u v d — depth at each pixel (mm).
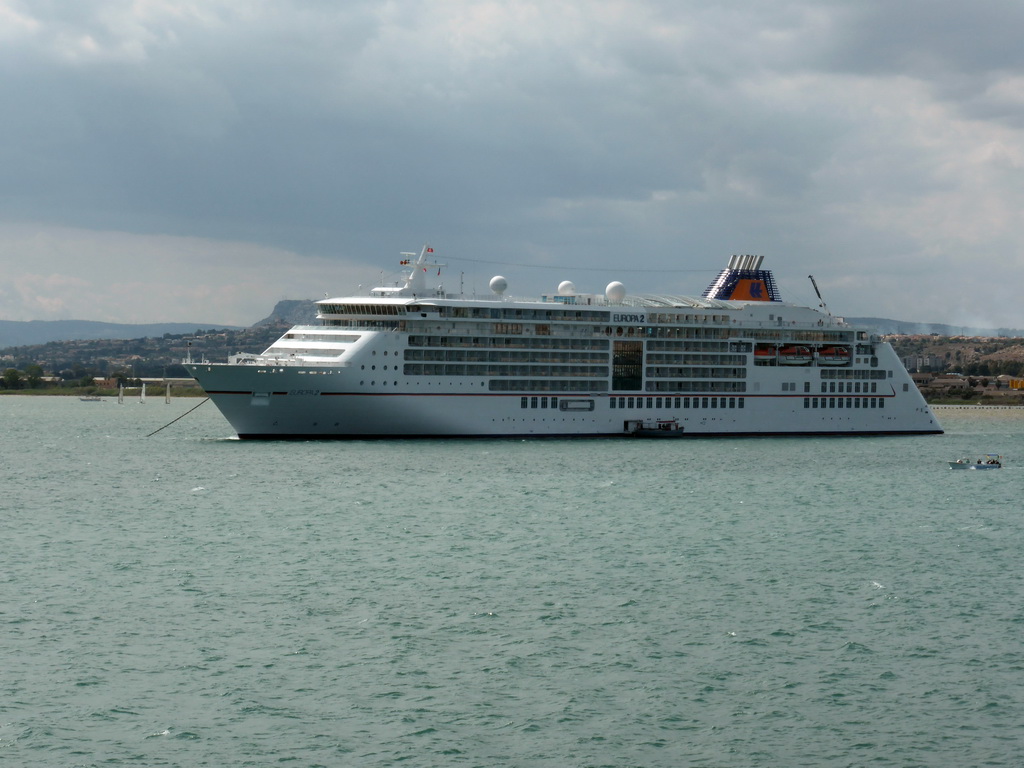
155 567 101625
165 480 163375
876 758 62750
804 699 70312
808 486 162375
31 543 112750
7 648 77750
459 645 79312
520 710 68312
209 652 77500
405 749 63281
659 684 72375
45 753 62406
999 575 101375
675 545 113875
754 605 90188
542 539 116125
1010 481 173375
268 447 199875
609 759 62406
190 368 198875
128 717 67000
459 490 150875
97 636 80688
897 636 82250
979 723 67062
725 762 62219
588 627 83688
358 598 91125
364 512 132500
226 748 63281
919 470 186875
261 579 97250
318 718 67062
